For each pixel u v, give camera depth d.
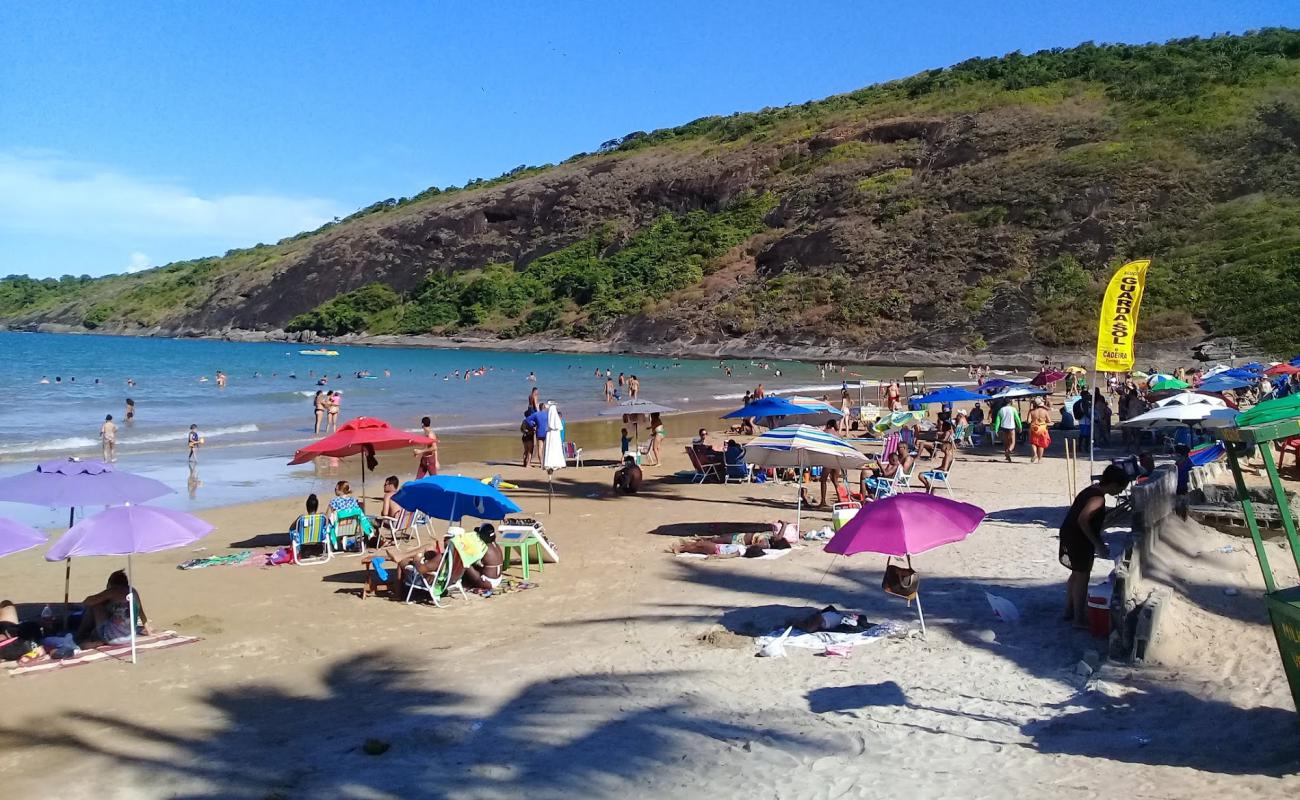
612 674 8.08
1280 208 76.19
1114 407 36.62
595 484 19.67
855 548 8.00
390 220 162.00
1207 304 67.81
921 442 23.48
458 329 124.44
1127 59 116.62
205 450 24.98
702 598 10.61
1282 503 5.65
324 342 136.00
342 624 9.81
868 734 6.49
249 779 6.05
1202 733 6.08
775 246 103.81
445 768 6.14
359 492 18.88
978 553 12.16
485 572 11.30
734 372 70.00
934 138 110.56
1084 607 8.77
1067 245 82.44
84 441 26.00
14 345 111.62
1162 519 11.25
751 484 19.55
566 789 5.77
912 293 85.88
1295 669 5.49
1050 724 6.50
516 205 148.38
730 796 5.58
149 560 12.97
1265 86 93.12
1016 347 74.25
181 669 8.36
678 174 136.62
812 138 127.00
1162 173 85.00
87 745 6.66
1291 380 31.98
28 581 11.73
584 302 116.75
